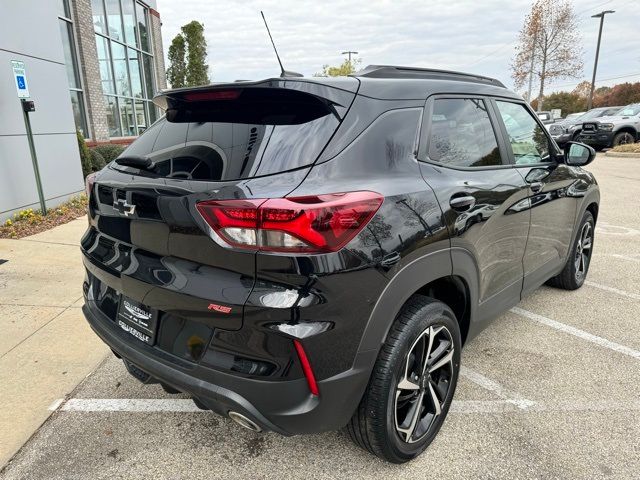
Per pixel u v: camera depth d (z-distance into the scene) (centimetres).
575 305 403
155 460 227
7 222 634
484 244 249
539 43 3216
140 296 201
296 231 162
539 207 313
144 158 215
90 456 230
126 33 1570
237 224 165
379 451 208
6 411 262
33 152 670
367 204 178
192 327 186
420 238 198
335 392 179
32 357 316
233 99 212
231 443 239
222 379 176
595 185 425
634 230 675
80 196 825
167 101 235
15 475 218
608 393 277
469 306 250
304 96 195
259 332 168
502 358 317
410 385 209
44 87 729
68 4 1202
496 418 255
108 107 1444
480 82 291
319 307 167
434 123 234
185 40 3009
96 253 232
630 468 219
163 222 186
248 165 180
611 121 1845
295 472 219
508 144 294
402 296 193
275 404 173
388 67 245
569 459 225
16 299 405
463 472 217
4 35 643
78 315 376
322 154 181
